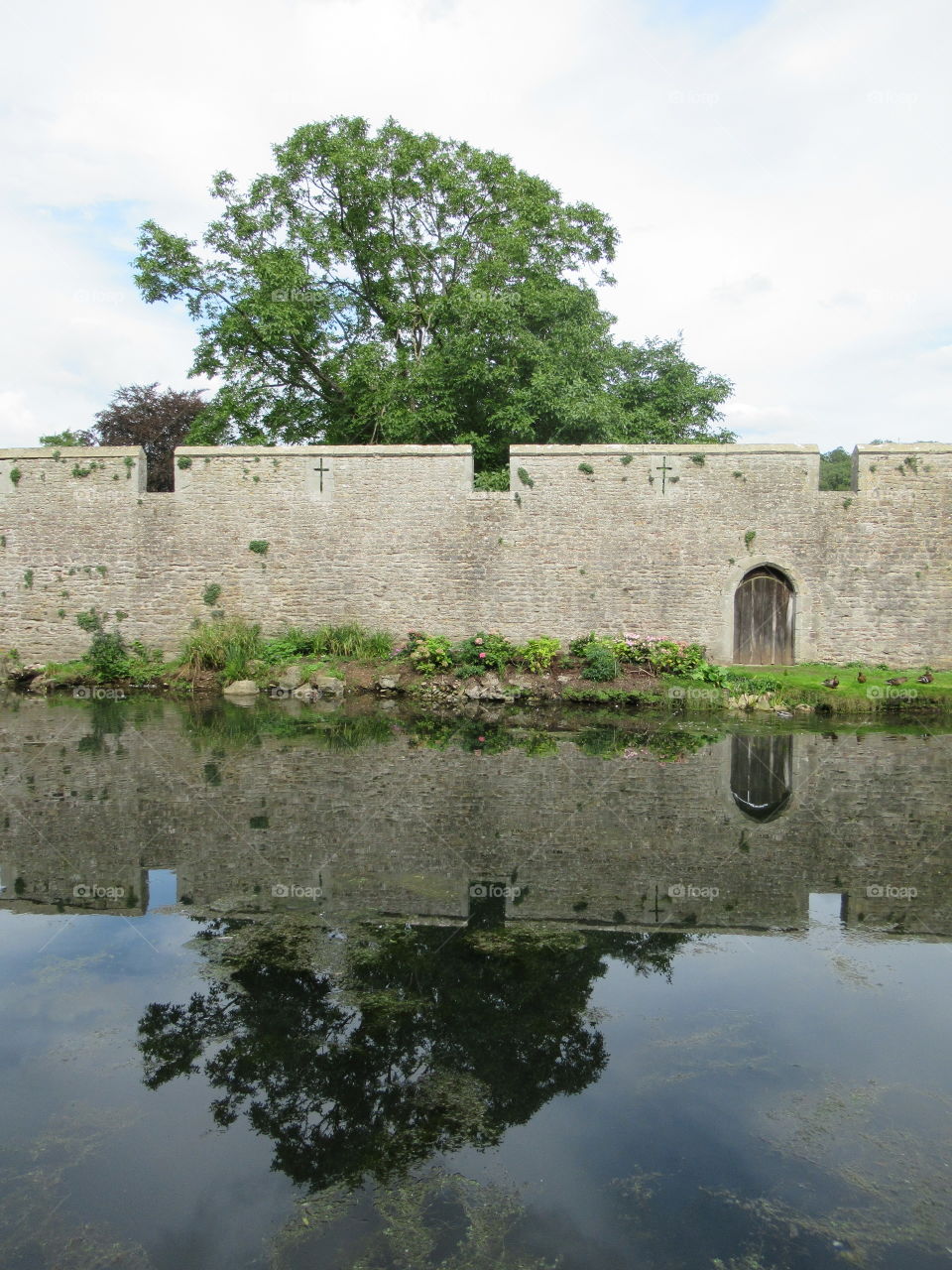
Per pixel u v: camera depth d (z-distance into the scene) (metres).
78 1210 2.82
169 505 14.87
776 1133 3.18
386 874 5.58
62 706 12.34
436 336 19.52
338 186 19.62
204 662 14.41
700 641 14.34
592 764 8.73
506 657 13.88
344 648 14.45
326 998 4.11
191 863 5.76
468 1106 3.35
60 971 4.36
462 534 14.65
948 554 13.82
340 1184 2.95
